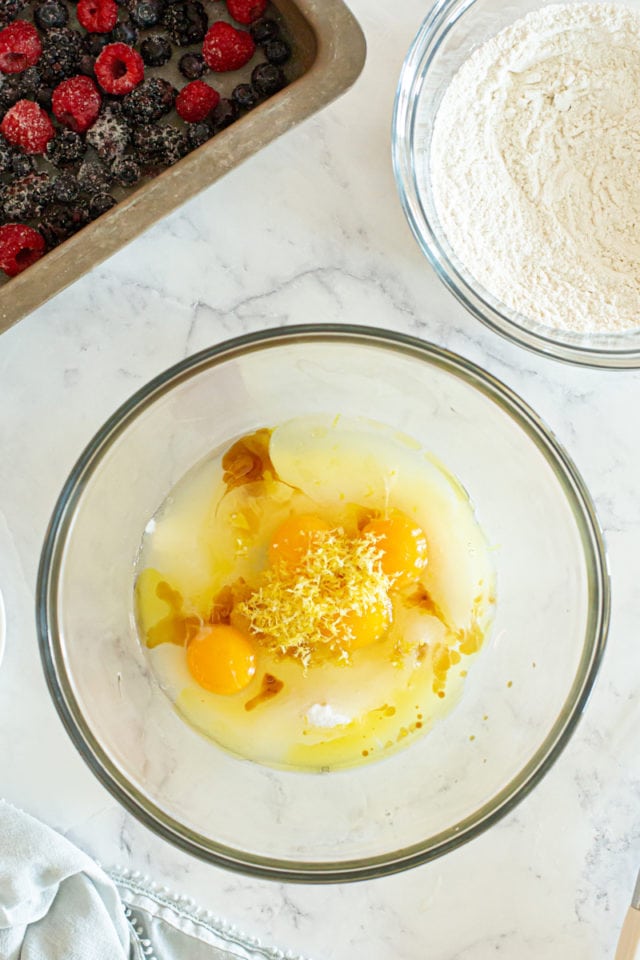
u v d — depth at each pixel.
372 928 0.76
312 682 0.75
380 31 0.74
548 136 0.74
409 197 0.71
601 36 0.73
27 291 0.69
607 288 0.74
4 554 0.75
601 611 0.72
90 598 0.75
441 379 0.75
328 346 0.74
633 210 0.74
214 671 0.74
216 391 0.75
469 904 0.76
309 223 0.75
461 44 0.74
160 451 0.75
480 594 0.76
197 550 0.75
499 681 0.76
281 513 0.75
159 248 0.75
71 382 0.75
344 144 0.75
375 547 0.74
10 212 0.75
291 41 0.75
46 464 0.75
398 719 0.76
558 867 0.76
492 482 0.76
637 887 0.74
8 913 0.71
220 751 0.76
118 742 0.75
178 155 0.75
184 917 0.75
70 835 0.75
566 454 0.72
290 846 0.75
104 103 0.76
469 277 0.73
